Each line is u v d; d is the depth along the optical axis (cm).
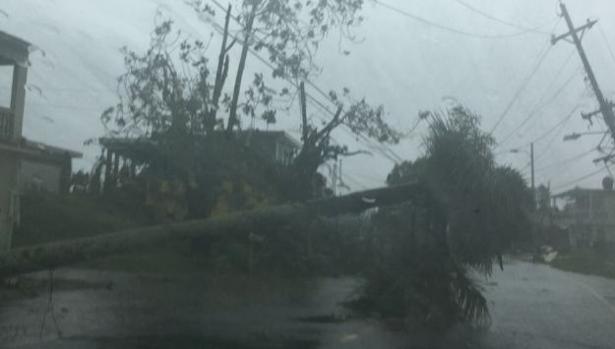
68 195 2427
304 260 2194
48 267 1171
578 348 999
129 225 2141
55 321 1062
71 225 2120
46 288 1468
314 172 2403
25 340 909
